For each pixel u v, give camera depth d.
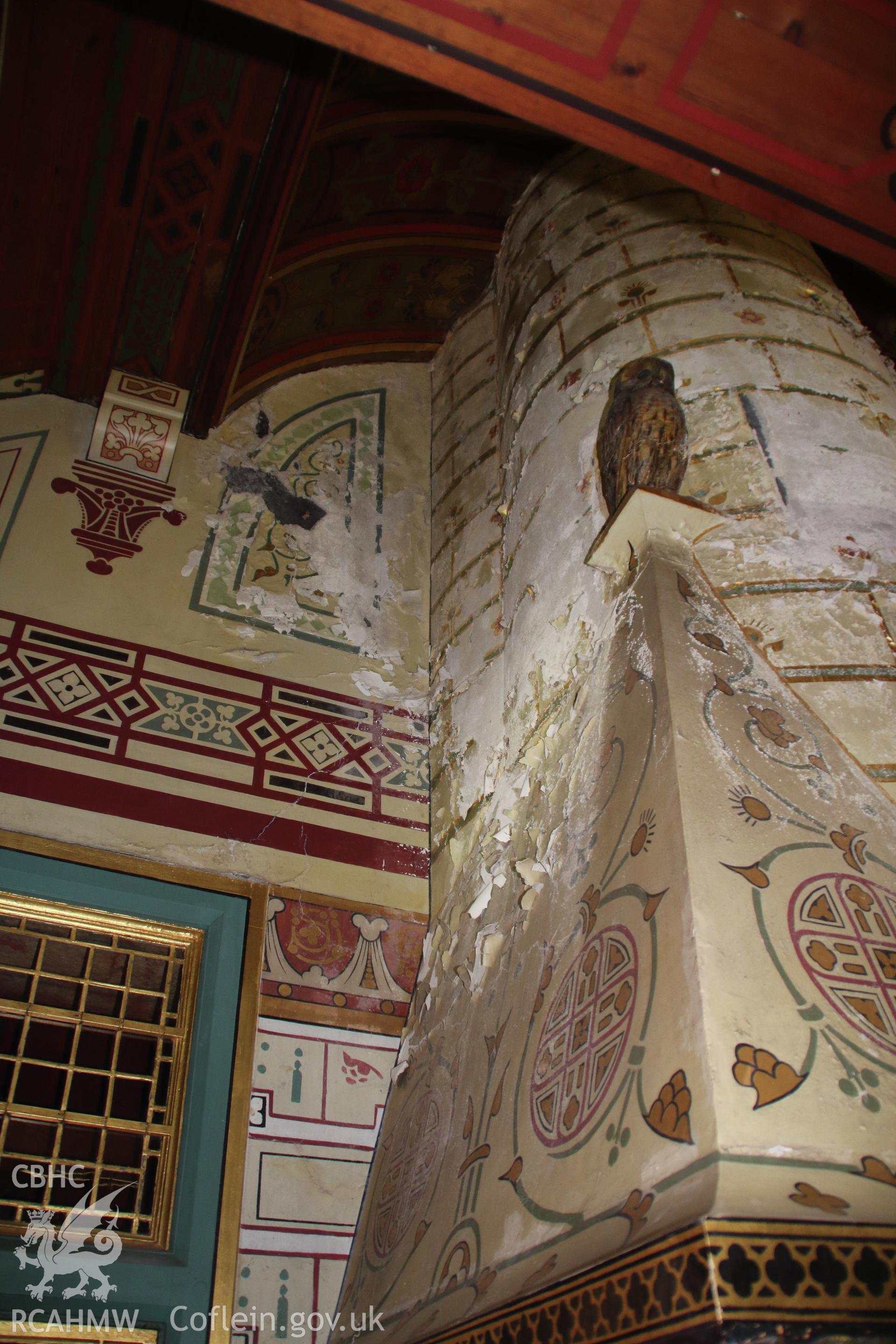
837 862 1.68
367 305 4.73
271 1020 2.87
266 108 3.47
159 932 2.91
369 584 4.11
